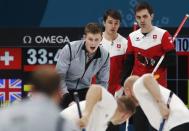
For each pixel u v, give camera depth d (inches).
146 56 637.3
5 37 696.4
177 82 693.9
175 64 636.7
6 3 726.5
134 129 627.8
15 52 700.0
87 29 554.3
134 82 495.8
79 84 581.3
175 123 493.7
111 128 519.5
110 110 458.0
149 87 489.1
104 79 585.6
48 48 696.4
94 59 571.2
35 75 333.4
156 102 491.8
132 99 487.5
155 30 636.7
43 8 725.3
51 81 331.9
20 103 330.0
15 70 699.4
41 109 323.6
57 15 726.5
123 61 664.4
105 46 663.1
